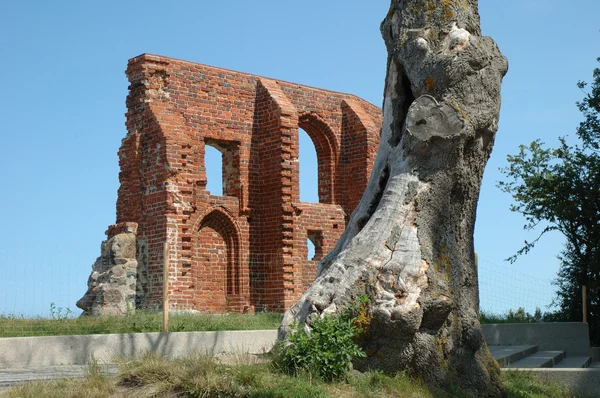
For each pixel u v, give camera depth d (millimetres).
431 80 13867
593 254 28484
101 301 27938
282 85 34250
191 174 30062
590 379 15383
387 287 12430
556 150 30438
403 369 12398
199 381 10586
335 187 35812
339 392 11125
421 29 14281
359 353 11836
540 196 29938
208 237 31719
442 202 13477
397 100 14656
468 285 13586
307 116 35156
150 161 29953
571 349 23703
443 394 12273
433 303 12500
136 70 30484
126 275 28516
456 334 13086
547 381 15438
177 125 30062
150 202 29781
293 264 32344
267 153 32875
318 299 12352
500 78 14211
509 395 13328
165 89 30578
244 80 32969
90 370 11328
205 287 31312
